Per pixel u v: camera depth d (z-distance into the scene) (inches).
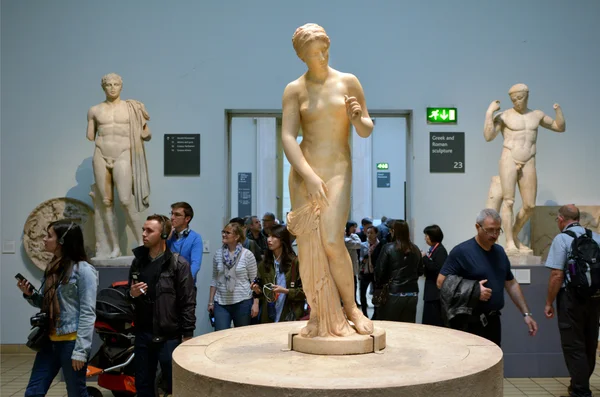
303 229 95.5
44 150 227.1
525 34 229.1
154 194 225.8
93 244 223.0
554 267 156.2
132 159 198.4
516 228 204.8
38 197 226.4
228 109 228.1
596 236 161.8
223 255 171.9
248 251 172.9
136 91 227.3
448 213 226.4
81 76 227.9
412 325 118.0
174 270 124.1
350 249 257.4
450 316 125.7
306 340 92.7
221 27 228.1
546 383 181.5
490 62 228.8
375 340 92.7
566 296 156.6
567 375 187.9
